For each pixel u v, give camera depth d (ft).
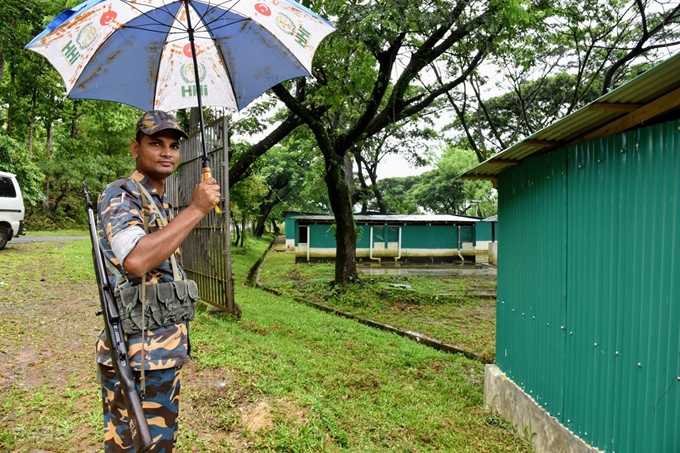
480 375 18.33
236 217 73.87
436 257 66.08
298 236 61.62
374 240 65.31
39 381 12.03
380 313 29.81
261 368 13.35
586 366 10.61
